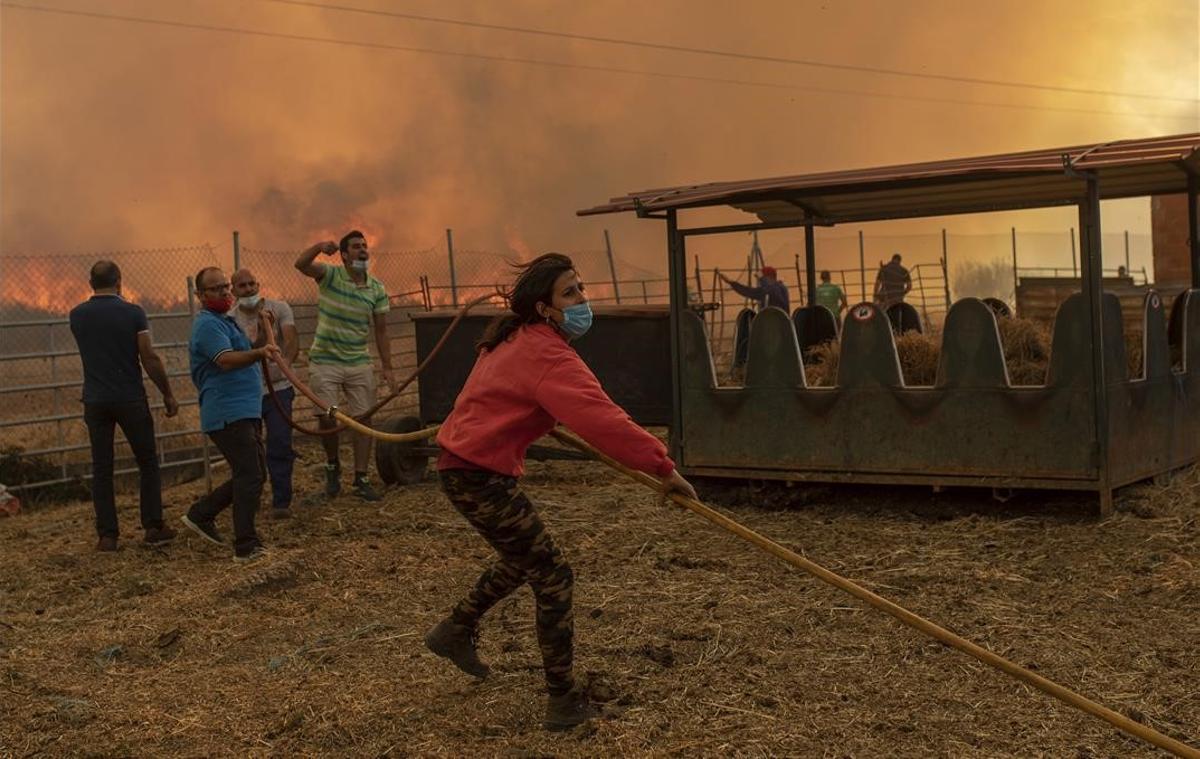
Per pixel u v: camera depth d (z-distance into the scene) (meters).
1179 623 4.98
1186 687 4.27
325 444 8.71
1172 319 8.11
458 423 4.04
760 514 7.53
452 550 6.91
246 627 5.58
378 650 5.06
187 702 4.54
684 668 4.60
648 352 8.35
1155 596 5.36
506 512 3.98
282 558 6.66
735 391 7.81
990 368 7.02
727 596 5.56
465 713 4.23
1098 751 3.74
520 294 3.96
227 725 4.27
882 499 7.60
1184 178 8.44
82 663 5.14
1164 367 7.45
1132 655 4.61
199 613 5.84
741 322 8.80
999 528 6.71
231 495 7.38
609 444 3.81
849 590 3.58
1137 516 6.75
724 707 4.17
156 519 7.62
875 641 4.86
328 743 4.04
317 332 8.68
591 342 8.49
